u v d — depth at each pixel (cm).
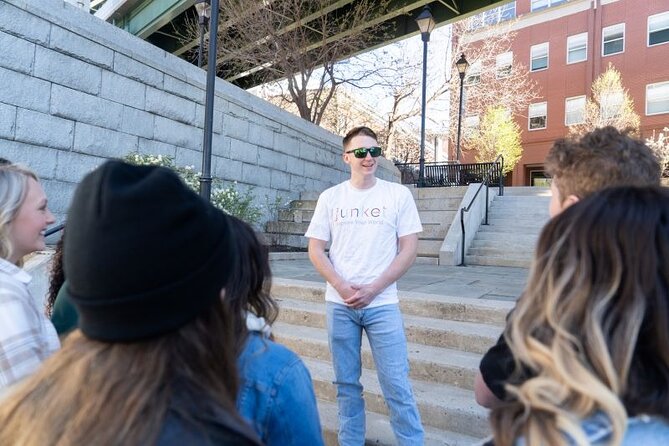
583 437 68
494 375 113
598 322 74
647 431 70
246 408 102
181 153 802
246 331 111
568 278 80
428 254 866
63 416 67
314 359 392
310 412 109
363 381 338
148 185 70
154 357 70
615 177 112
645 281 74
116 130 682
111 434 63
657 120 2491
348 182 248
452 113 2333
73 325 159
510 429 76
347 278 231
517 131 2850
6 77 539
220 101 888
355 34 1481
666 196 82
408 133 2342
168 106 775
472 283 577
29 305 136
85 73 634
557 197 125
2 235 152
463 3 1496
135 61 714
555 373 75
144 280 67
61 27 601
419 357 350
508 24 2642
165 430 65
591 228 80
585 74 2762
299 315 450
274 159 1041
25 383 77
